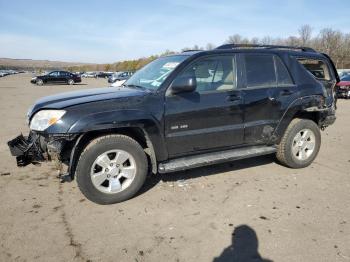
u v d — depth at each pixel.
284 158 5.31
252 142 4.99
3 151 6.23
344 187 4.70
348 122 10.28
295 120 5.34
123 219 3.73
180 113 4.25
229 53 4.76
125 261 3.00
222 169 5.33
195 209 3.98
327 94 5.82
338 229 3.55
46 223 3.61
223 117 4.59
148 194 4.36
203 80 4.50
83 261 2.99
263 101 4.89
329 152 6.52
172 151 4.36
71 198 4.24
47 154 4.21
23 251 3.11
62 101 4.03
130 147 4.05
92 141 3.92
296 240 3.34
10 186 4.57
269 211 3.95
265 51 5.14
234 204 4.12
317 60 5.81
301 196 4.38
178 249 3.18
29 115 4.16
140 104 4.04
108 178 4.04
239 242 3.30
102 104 3.91
